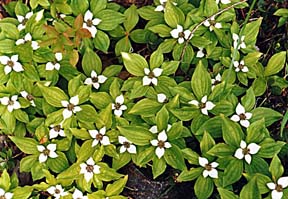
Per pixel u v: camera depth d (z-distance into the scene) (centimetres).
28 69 78
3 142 87
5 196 77
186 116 75
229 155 72
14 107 79
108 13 79
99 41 79
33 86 79
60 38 74
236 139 72
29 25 78
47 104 78
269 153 72
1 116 80
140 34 81
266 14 91
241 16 91
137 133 74
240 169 72
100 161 77
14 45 78
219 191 71
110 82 80
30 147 78
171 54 84
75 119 77
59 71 79
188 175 74
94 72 79
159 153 74
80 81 77
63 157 78
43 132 78
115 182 76
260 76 80
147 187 82
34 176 78
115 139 77
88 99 77
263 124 71
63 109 76
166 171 82
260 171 72
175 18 78
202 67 74
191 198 82
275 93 82
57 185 77
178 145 75
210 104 75
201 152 74
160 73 77
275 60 79
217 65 80
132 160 79
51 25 81
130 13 80
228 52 80
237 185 77
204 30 79
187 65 80
